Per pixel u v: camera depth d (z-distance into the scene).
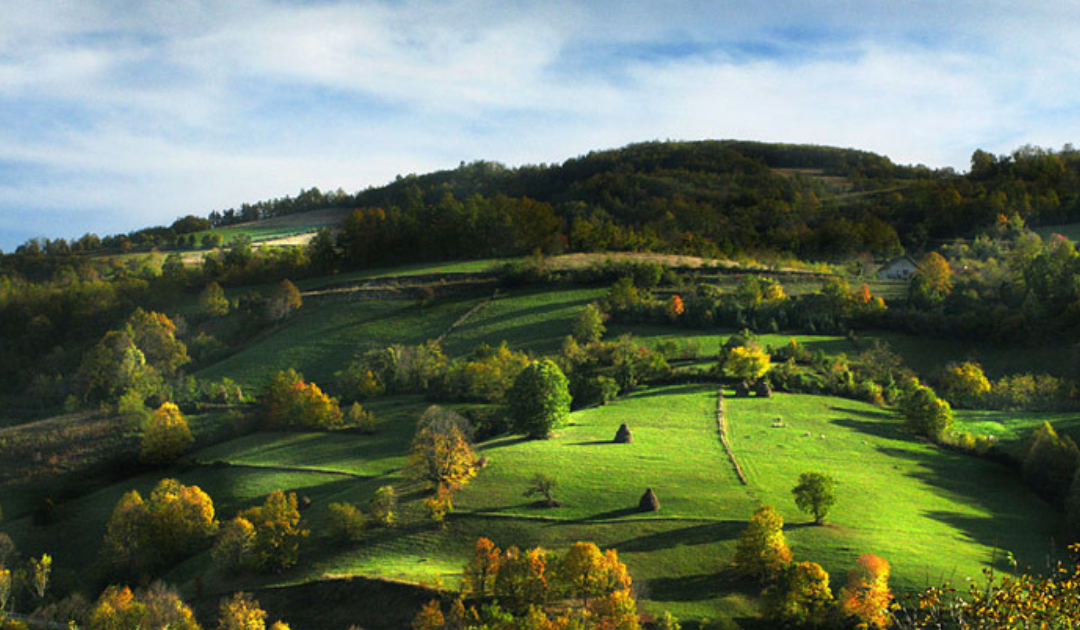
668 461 97.38
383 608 71.00
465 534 81.75
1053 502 89.88
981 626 22.89
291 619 72.69
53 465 130.38
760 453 100.94
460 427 109.75
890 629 59.69
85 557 101.56
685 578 70.12
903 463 101.12
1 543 97.88
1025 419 120.00
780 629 62.69
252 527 84.06
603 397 130.62
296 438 127.88
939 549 73.25
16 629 76.62
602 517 81.94
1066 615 21.86
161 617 72.44
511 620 62.28
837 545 73.25
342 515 83.69
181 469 121.94
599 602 62.69
